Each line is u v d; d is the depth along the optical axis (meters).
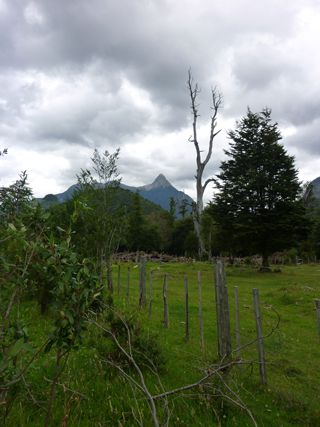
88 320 4.52
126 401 5.58
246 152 41.47
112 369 6.72
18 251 3.94
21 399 5.05
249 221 38.75
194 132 46.88
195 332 12.14
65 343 3.98
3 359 3.15
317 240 69.38
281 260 65.06
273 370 8.94
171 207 104.62
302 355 10.42
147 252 76.94
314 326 14.00
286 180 39.72
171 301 18.06
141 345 7.35
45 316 10.17
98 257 16.52
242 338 11.70
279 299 19.77
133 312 12.41
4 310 4.14
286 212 39.41
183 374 7.45
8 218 4.41
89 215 15.57
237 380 7.51
